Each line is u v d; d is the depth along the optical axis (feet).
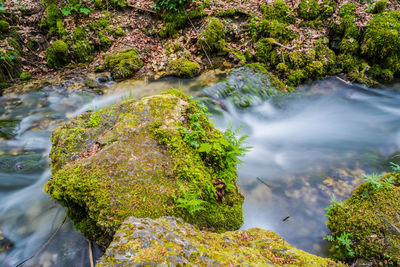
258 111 23.31
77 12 29.55
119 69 26.43
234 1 30.53
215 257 6.87
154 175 10.69
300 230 11.32
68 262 9.95
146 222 8.02
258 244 8.93
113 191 10.10
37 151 17.25
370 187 10.55
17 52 26.13
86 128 13.57
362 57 26.14
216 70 26.73
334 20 27.02
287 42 27.17
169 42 29.76
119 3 30.81
